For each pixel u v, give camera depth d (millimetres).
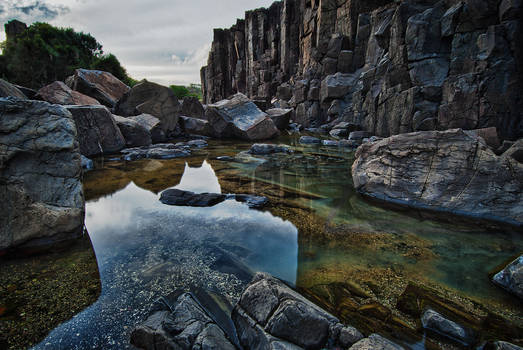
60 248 3379
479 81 9781
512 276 2590
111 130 10203
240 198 5195
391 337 2039
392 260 3150
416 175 4988
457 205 4547
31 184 3482
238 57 43656
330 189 5945
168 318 2113
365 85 15547
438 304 2389
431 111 11289
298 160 9133
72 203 3701
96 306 2393
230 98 15273
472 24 10242
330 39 19391
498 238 3689
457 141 4699
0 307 2355
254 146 10508
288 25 31344
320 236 3754
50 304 2410
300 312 1997
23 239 3307
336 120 18141
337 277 2820
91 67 34844
